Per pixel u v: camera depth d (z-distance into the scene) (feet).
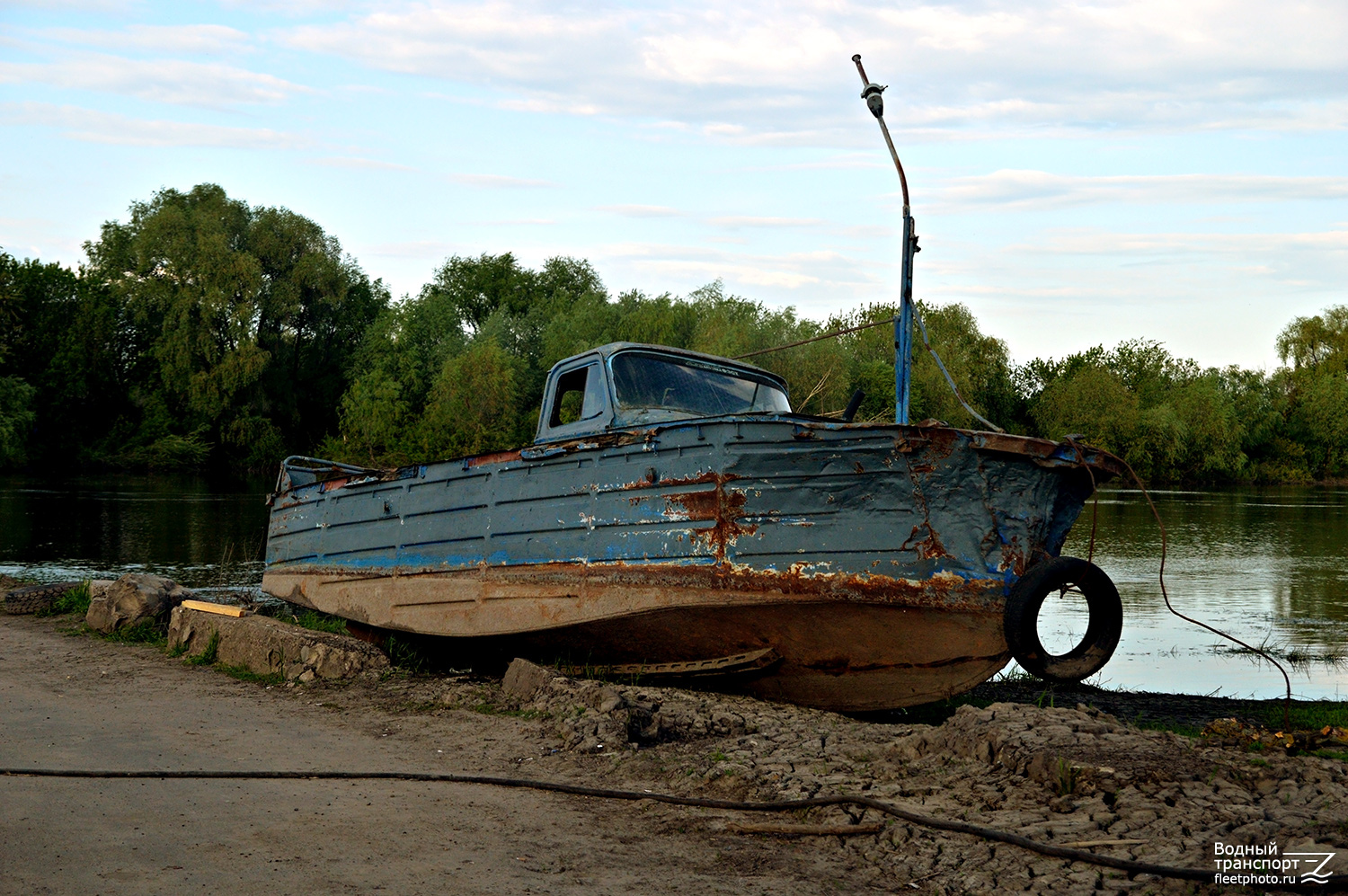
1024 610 23.47
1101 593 24.34
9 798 17.48
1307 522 110.73
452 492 32.63
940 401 147.02
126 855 14.89
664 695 25.70
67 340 183.21
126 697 27.25
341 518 37.73
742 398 32.65
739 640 27.04
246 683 29.73
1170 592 59.88
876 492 24.57
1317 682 38.29
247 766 20.38
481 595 31.04
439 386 151.94
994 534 24.11
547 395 33.53
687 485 26.37
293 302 171.42
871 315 179.11
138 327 186.70
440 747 22.26
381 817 17.15
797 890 14.16
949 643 25.03
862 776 18.65
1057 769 16.85
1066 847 14.48
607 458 28.27
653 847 15.94
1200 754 17.42
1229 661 42.29
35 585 46.24
